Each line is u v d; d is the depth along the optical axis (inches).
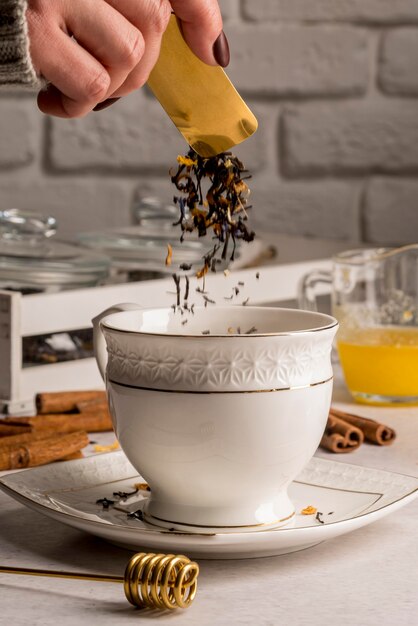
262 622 21.9
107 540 24.7
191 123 26.9
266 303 40.5
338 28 64.9
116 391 24.7
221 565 23.9
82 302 35.5
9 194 60.3
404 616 22.1
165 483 24.7
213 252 27.4
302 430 24.4
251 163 65.0
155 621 21.9
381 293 34.9
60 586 23.2
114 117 62.1
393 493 25.7
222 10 63.5
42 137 60.6
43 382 34.9
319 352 24.6
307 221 66.2
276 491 24.9
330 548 24.8
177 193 63.6
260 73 64.4
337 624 21.8
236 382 23.9
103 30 26.7
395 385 34.7
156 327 26.4
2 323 33.8
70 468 27.4
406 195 66.8
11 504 27.0
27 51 26.1
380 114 66.0
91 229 62.6
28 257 36.6
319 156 65.8
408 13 65.0
